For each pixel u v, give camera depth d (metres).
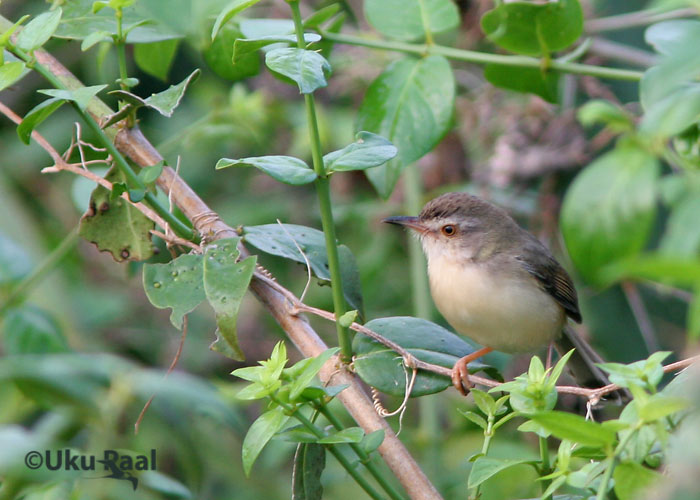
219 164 6.48
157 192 9.06
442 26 9.17
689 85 6.09
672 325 13.28
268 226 8.05
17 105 13.88
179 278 7.28
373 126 8.80
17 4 13.38
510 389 6.14
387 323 7.72
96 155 11.09
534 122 12.94
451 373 7.28
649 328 11.77
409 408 13.46
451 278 10.99
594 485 6.04
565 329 11.33
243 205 14.57
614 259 6.25
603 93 12.18
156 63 10.03
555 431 5.01
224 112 12.74
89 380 7.34
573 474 5.52
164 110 6.93
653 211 6.16
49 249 13.79
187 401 8.05
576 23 8.88
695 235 5.20
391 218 11.53
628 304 13.32
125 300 14.06
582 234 6.30
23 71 6.93
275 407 6.30
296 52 6.24
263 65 14.64
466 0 13.13
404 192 14.15
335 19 10.05
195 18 9.02
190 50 14.30
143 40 8.75
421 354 7.48
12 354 9.73
